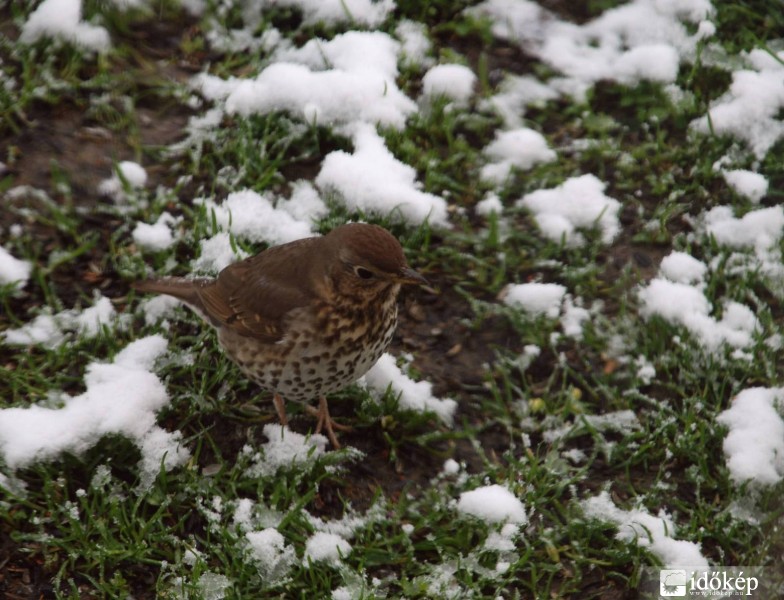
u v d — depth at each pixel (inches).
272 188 354.9
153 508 277.0
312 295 266.8
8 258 323.3
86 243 331.9
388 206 346.0
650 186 362.6
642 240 347.3
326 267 265.9
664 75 387.5
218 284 287.3
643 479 289.4
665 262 339.0
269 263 278.5
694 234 348.8
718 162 364.2
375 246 261.4
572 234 348.5
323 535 269.6
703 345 315.6
